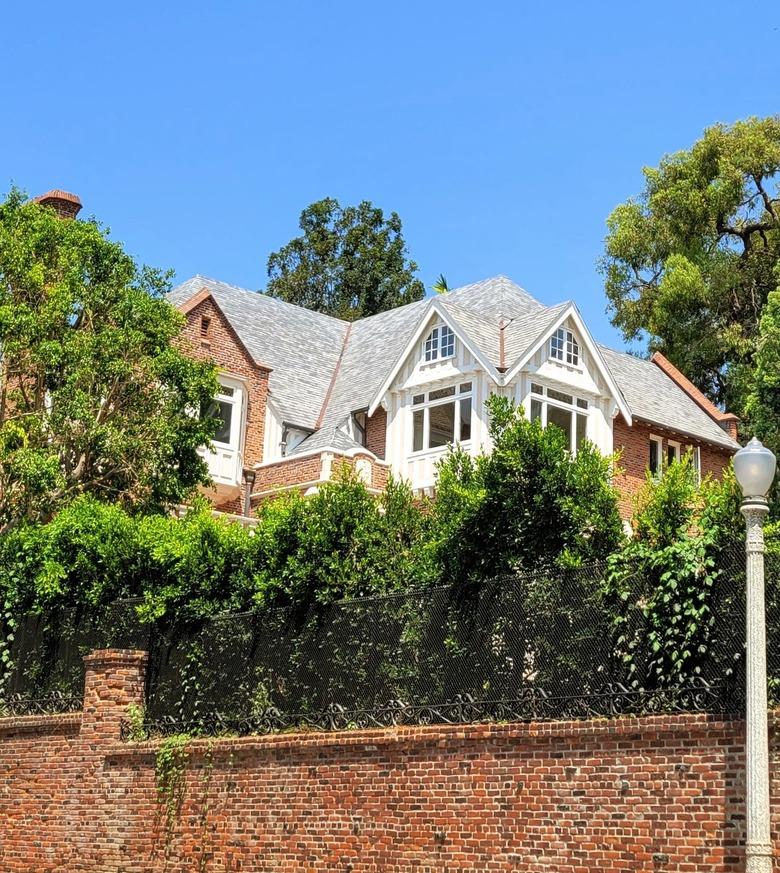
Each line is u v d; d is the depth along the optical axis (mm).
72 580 22109
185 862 17906
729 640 12859
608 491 16250
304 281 71750
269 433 36125
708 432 39875
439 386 33938
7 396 28125
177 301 39406
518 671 14859
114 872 18875
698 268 53875
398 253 73125
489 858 14234
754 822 10883
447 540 16891
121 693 19922
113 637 20922
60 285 27953
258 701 18141
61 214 36656
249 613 18844
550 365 33750
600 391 34844
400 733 15570
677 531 14289
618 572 14023
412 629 16375
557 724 13922
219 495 34469
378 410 35656
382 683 16516
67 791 20031
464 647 15609
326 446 34312
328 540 18094
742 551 13031
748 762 11055
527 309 38531
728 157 54906
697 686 13000
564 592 14641
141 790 18875
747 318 54031
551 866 13625
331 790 16250
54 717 20641
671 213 55906
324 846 16141
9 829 20812
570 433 34094
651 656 13539
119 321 28688
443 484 17562
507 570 16156
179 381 28875
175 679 19609
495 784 14391
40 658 22094
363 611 17109
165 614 20125
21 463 25797
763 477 11414
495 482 16547
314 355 41062
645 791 12984
